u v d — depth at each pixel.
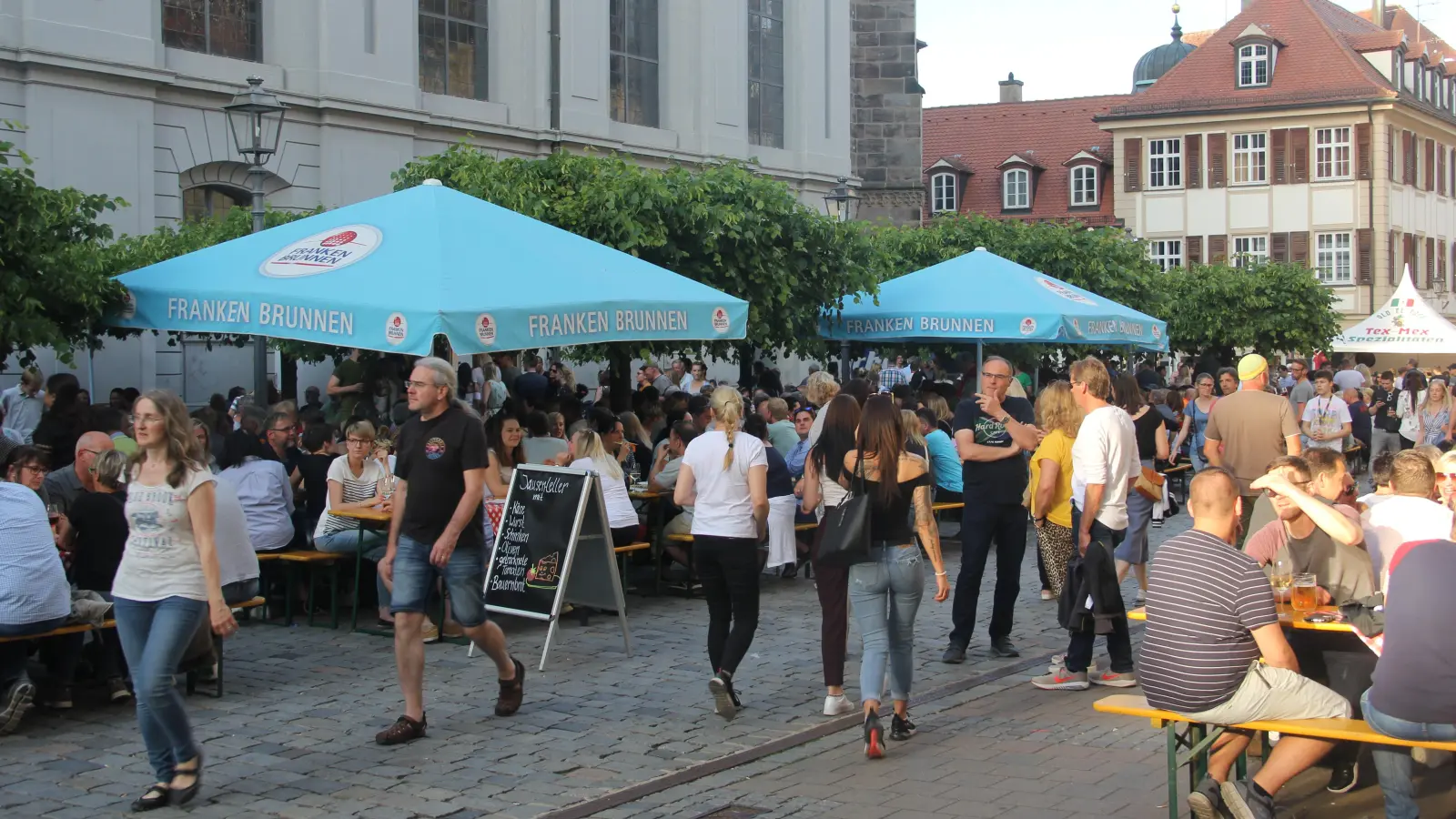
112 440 8.84
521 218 12.02
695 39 30.06
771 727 8.10
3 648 7.84
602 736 7.88
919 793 6.88
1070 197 62.16
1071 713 8.47
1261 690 5.97
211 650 7.88
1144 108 59.03
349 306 10.15
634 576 13.40
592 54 27.53
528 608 9.75
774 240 16.95
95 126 19.78
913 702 8.77
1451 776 7.20
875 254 17.80
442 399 7.69
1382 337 37.72
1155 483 9.85
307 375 23.14
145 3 20.38
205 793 6.84
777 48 32.53
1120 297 24.84
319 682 9.14
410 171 16.94
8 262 11.56
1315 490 7.58
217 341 19.53
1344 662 6.86
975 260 18.38
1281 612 6.93
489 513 10.41
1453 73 65.00
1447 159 63.72
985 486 9.84
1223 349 39.75
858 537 7.53
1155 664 6.11
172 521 6.48
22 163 18.91
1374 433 25.00
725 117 30.55
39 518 7.78
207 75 21.30
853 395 8.74
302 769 7.23
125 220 20.16
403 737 7.70
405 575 7.69
